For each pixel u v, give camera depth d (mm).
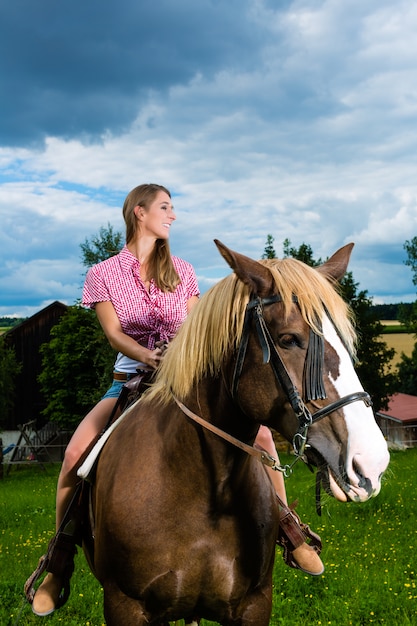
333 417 2365
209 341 2766
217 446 2752
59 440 36656
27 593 3496
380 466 2270
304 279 2520
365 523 8383
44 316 43344
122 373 3623
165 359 3029
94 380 35625
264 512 2924
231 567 2826
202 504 2777
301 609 5105
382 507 9250
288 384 2441
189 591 2809
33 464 30000
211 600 2859
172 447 2820
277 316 2492
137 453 2916
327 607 5039
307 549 3381
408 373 51094
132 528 2775
